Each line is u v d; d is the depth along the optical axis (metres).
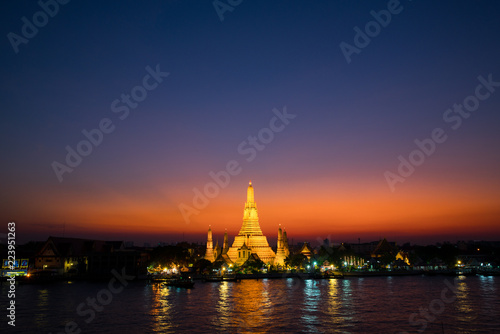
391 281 188.25
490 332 76.88
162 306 105.75
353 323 84.12
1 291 140.38
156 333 75.75
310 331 77.31
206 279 189.88
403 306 105.44
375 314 93.88
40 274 177.12
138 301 115.12
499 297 122.94
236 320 87.00
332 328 79.75
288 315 92.56
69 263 198.50
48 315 92.44
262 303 111.38
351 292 138.88
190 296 127.50
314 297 124.44
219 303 111.25
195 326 81.25
